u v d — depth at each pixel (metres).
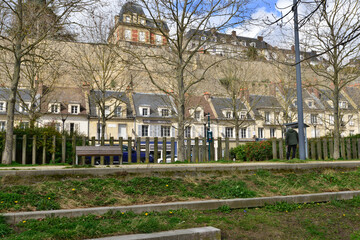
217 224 5.96
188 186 8.16
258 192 8.23
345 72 19.47
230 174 9.28
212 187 8.23
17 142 12.98
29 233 5.00
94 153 10.45
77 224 5.48
